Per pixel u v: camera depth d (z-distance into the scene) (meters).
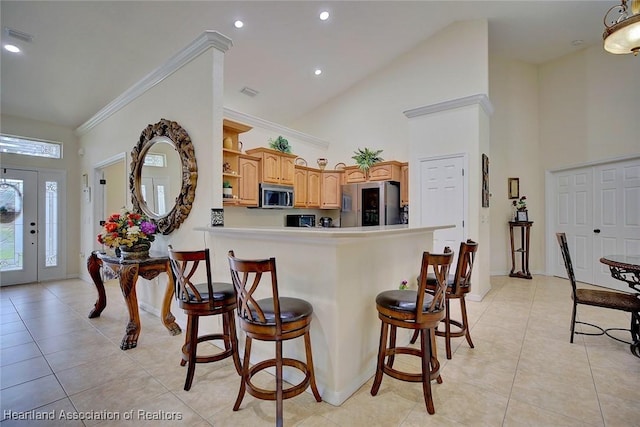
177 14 3.56
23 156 5.12
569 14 4.41
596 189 5.02
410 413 1.78
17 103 4.62
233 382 2.15
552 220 5.70
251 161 4.55
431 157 4.46
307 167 5.74
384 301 1.95
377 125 5.93
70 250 5.62
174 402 1.91
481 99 4.09
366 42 5.07
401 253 2.66
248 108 5.96
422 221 4.52
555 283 5.13
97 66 4.00
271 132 5.54
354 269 2.06
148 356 2.54
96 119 4.84
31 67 3.88
